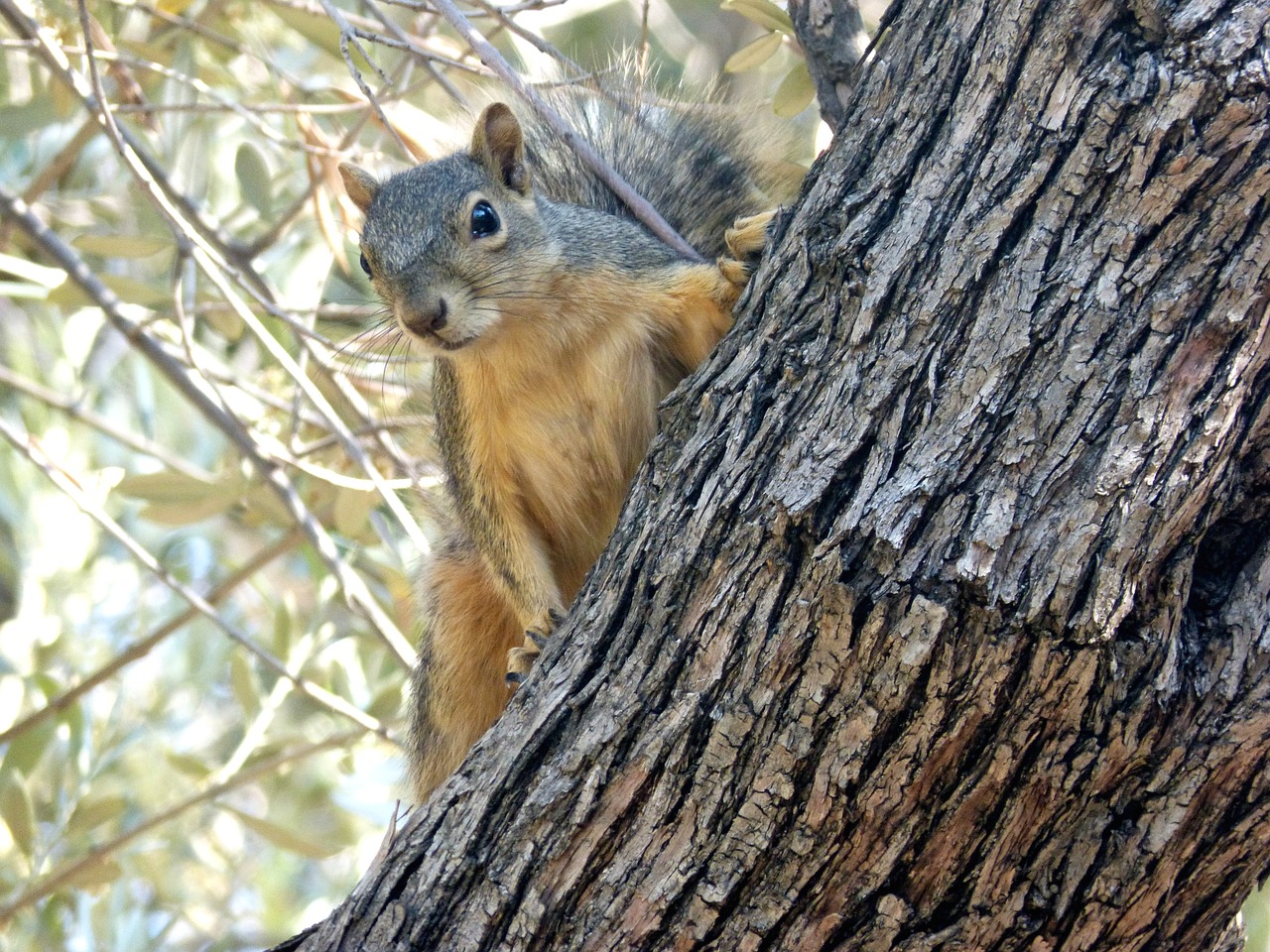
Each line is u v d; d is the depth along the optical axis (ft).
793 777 18.53
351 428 42.63
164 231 44.45
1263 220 16.96
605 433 30.09
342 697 44.09
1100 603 16.75
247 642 37.42
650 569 20.15
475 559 33.50
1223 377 17.02
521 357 29.78
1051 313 17.71
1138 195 17.43
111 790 47.70
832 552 17.87
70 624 49.62
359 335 34.60
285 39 50.57
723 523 19.36
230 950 53.16
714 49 65.92
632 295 28.86
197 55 45.37
